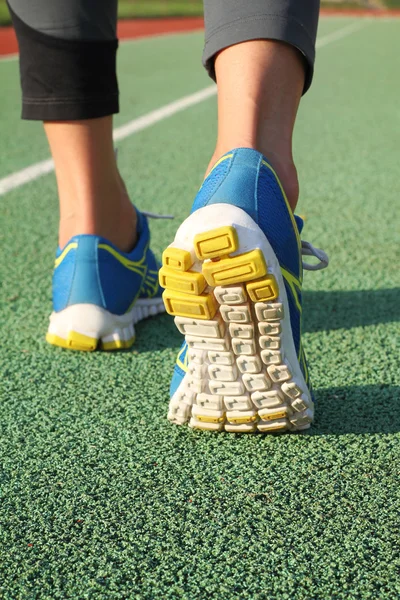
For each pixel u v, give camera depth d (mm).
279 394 941
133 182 2611
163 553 798
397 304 1530
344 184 2588
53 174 2713
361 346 1330
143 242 1411
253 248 826
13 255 1872
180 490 906
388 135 3463
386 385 1173
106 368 1267
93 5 1196
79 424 1076
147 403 1136
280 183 961
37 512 871
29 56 1236
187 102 4387
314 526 832
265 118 986
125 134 3482
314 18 1006
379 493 888
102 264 1307
